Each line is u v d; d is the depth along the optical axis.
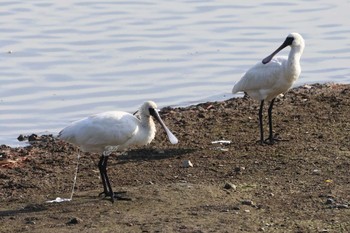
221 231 10.99
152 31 27.48
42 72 23.58
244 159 15.00
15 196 13.51
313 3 31.52
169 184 13.42
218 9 30.30
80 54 25.16
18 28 27.55
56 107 20.98
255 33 27.39
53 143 17.17
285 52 25.33
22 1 30.91
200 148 15.93
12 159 15.86
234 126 17.52
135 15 29.31
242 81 16.73
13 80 22.97
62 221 11.82
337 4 31.36
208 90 22.12
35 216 12.12
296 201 12.32
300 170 14.06
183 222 11.42
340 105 18.53
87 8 30.17
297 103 19.03
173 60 24.64
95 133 12.96
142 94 21.97
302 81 22.55
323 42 26.53
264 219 11.50
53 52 25.30
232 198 12.61
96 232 11.17
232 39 26.72
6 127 19.50
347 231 10.92
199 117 18.44
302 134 16.44
